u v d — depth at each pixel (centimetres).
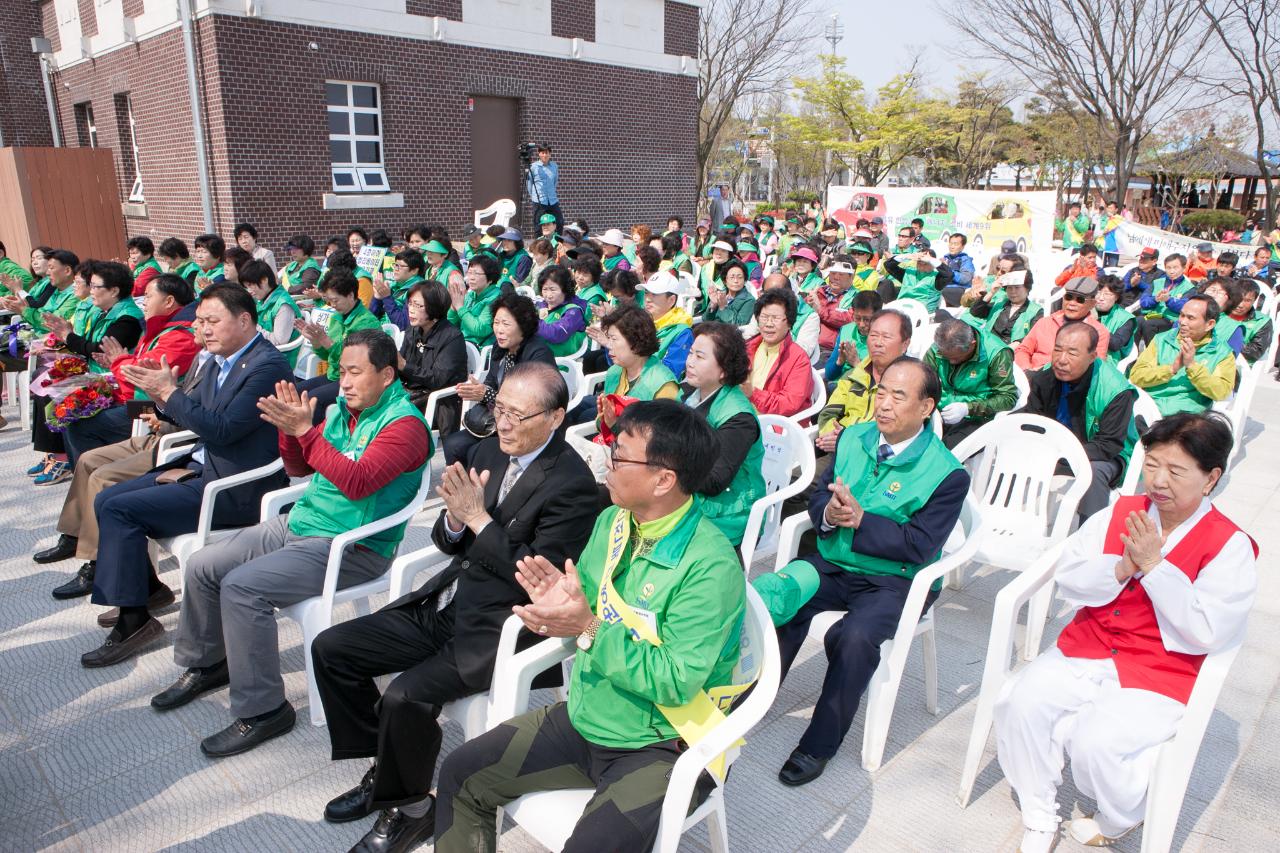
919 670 360
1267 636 386
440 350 559
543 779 218
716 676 215
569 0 1462
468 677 249
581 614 204
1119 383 428
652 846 200
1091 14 1875
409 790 251
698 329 347
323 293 565
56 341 516
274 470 367
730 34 2373
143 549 350
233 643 297
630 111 1602
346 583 317
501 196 1477
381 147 1299
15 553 451
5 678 342
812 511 327
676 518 209
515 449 258
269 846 258
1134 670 251
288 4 1152
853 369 484
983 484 414
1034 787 253
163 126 1237
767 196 4569
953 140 3175
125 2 1252
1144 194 3519
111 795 279
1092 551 263
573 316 630
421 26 1286
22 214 1094
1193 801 280
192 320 462
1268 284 1166
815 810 276
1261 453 650
